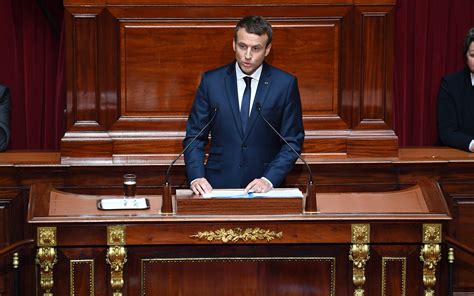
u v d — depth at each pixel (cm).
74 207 1505
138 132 1778
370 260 1508
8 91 1823
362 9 1769
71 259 1476
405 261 1506
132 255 1484
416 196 1556
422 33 2119
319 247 1500
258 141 1595
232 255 1495
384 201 1546
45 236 1448
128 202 1529
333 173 1747
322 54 1781
